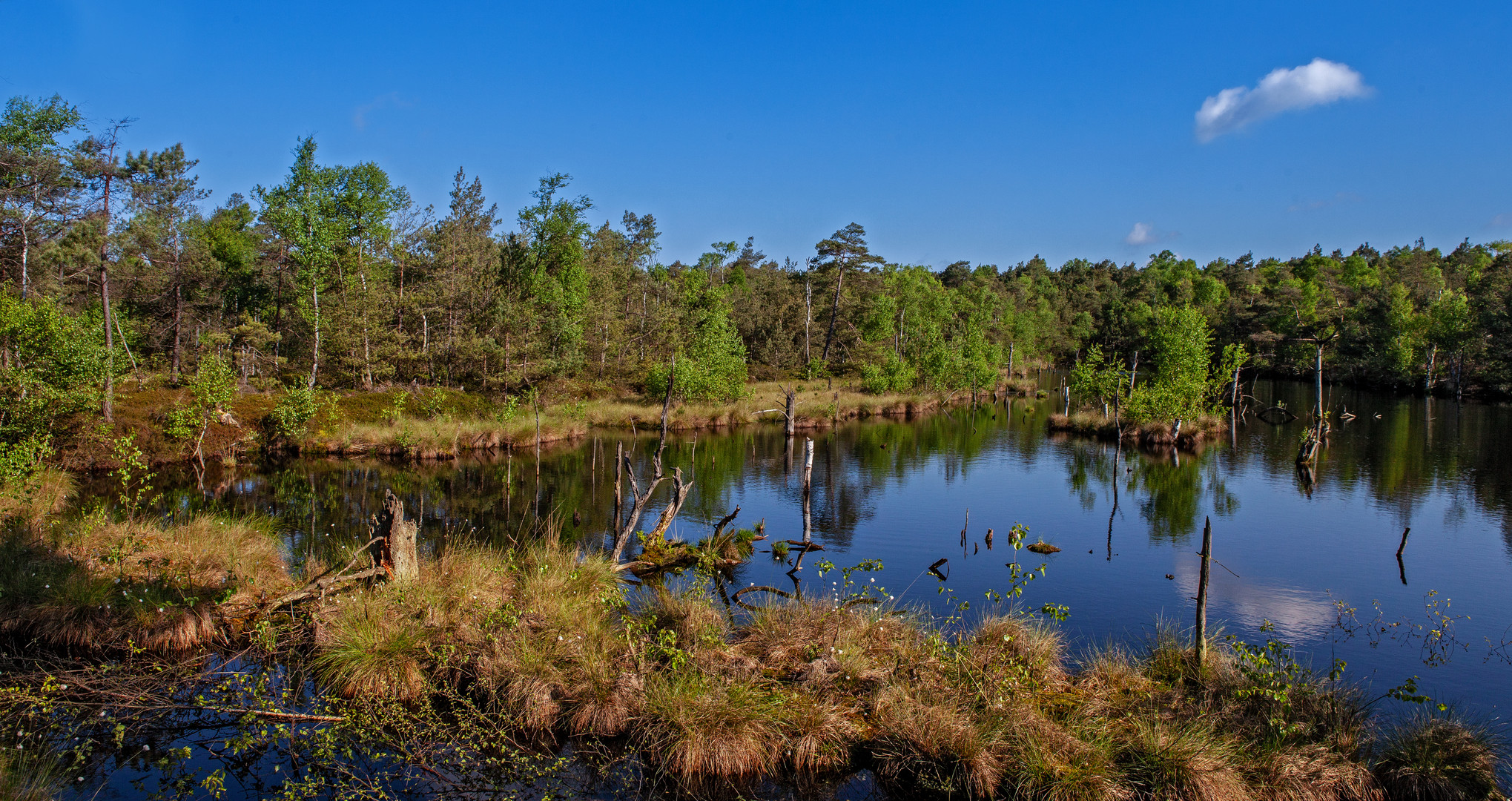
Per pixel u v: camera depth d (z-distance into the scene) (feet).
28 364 68.80
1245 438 104.73
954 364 160.35
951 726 22.34
